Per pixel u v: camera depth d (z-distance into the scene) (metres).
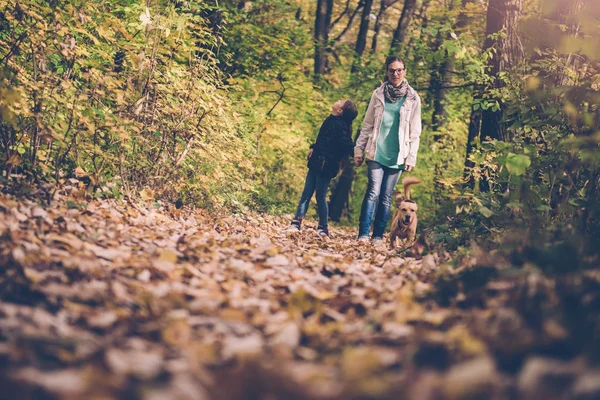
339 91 18.61
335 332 3.20
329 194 19.75
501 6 10.43
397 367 2.52
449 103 19.14
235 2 15.73
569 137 5.73
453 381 2.11
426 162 20.20
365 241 8.50
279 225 11.12
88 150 6.65
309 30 21.39
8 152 6.23
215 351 2.71
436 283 4.00
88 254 4.29
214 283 4.10
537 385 2.03
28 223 4.69
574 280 3.24
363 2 22.25
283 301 3.86
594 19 7.53
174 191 8.56
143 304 3.31
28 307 2.93
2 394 1.98
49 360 2.37
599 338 2.39
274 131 13.90
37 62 7.03
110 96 7.32
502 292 3.44
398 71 8.84
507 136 10.00
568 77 8.39
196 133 8.58
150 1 9.84
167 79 8.26
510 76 9.38
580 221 5.05
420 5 23.27
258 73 14.87
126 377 2.26
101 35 7.21
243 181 10.58
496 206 6.59
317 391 2.18
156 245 5.19
